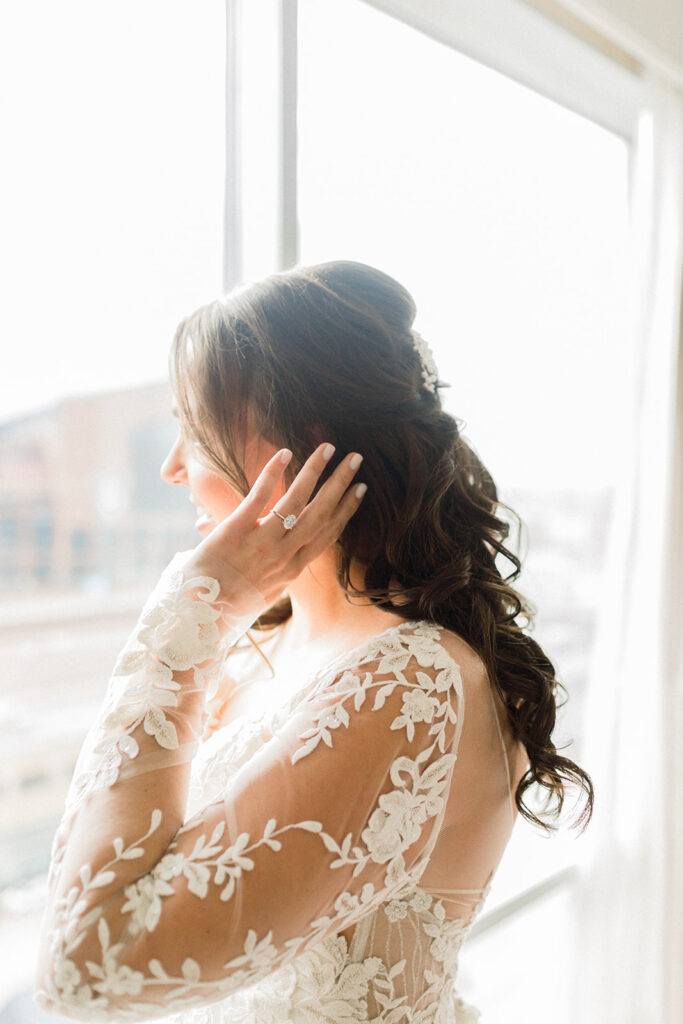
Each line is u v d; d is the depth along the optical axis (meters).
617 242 2.43
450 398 1.91
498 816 0.95
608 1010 2.21
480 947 2.18
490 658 0.95
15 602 2.83
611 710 2.22
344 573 1.00
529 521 2.16
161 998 0.70
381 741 0.78
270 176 1.52
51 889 0.75
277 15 1.50
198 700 0.82
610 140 2.38
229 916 0.70
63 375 1.54
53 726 2.18
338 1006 0.85
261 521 0.95
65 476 3.04
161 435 2.00
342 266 1.02
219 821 0.74
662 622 2.25
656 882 2.24
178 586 0.85
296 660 1.10
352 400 0.95
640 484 2.25
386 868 0.77
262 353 0.95
